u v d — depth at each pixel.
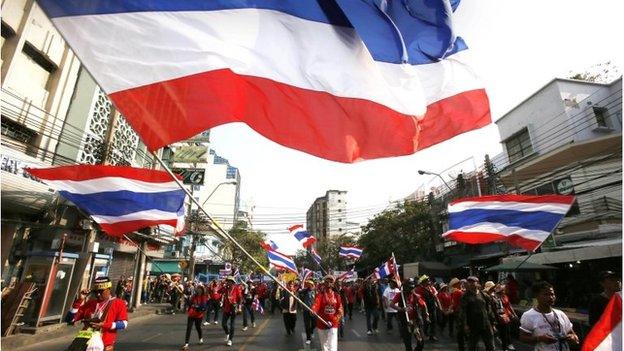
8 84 12.09
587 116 17.97
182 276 30.72
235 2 3.58
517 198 8.82
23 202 11.95
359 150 3.63
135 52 3.13
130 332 13.06
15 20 12.22
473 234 8.97
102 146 14.32
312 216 115.75
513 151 21.34
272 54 3.58
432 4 4.20
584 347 3.46
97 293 5.78
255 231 46.53
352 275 24.58
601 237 15.08
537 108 19.80
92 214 8.24
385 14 3.88
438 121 4.20
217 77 3.32
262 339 11.60
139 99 3.05
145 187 8.25
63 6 3.00
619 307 3.48
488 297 8.80
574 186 16.66
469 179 23.27
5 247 12.21
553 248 16.11
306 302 10.80
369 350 9.82
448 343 10.76
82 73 16.06
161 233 21.36
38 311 11.20
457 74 4.35
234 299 10.90
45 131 13.55
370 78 3.76
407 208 30.66
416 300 9.68
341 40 3.78
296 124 3.52
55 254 11.80
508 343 9.01
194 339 11.61
